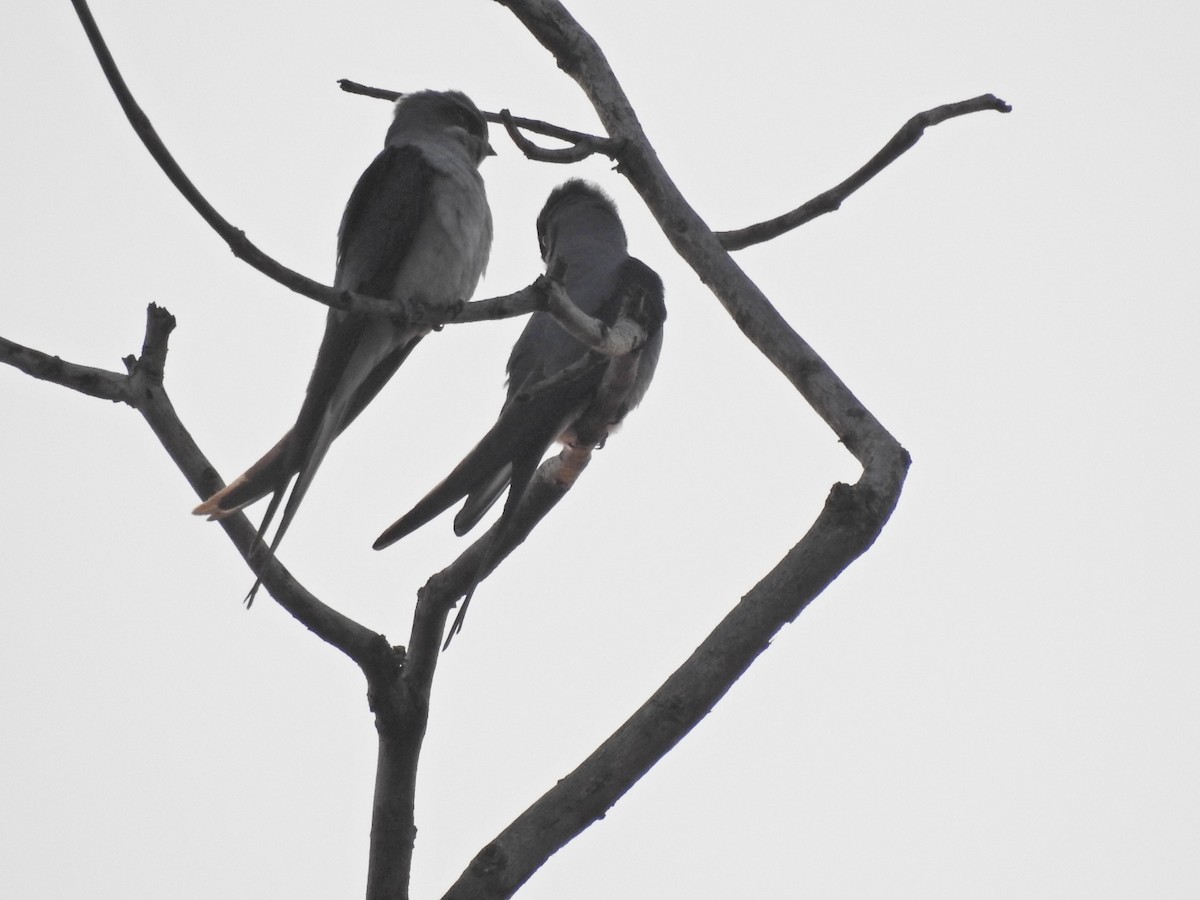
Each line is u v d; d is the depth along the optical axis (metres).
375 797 8.83
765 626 7.65
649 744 7.46
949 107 10.48
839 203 10.57
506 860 7.23
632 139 10.23
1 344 9.04
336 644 8.55
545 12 10.80
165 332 9.32
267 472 9.46
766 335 9.23
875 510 7.96
